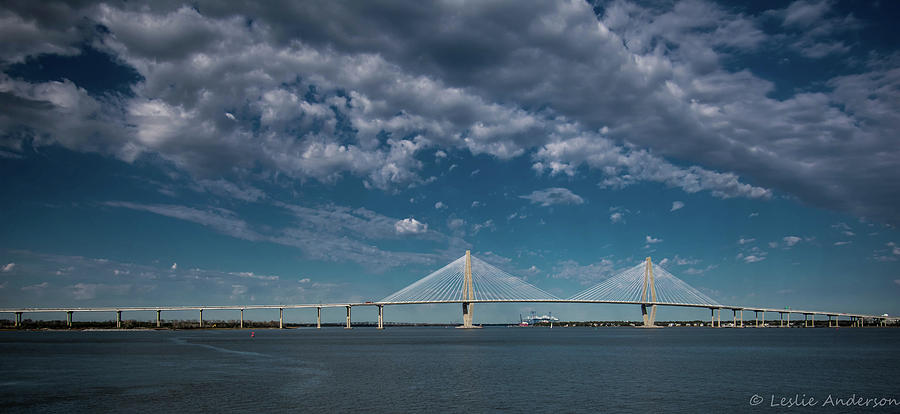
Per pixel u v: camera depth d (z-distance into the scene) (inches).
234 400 2299.5
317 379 2928.2
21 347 5974.4
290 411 2082.9
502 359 4165.8
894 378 2910.9
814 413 2049.7
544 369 3403.1
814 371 3248.0
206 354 4734.3
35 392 2511.1
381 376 3058.6
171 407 2160.4
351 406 2175.2
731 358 4197.8
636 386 2645.2
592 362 3880.4
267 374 3157.0
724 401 2262.6
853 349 5305.1
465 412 2064.5
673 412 2060.8
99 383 2790.4
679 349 5374.0
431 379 2925.7
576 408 2134.6
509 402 2250.2
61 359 4227.4
